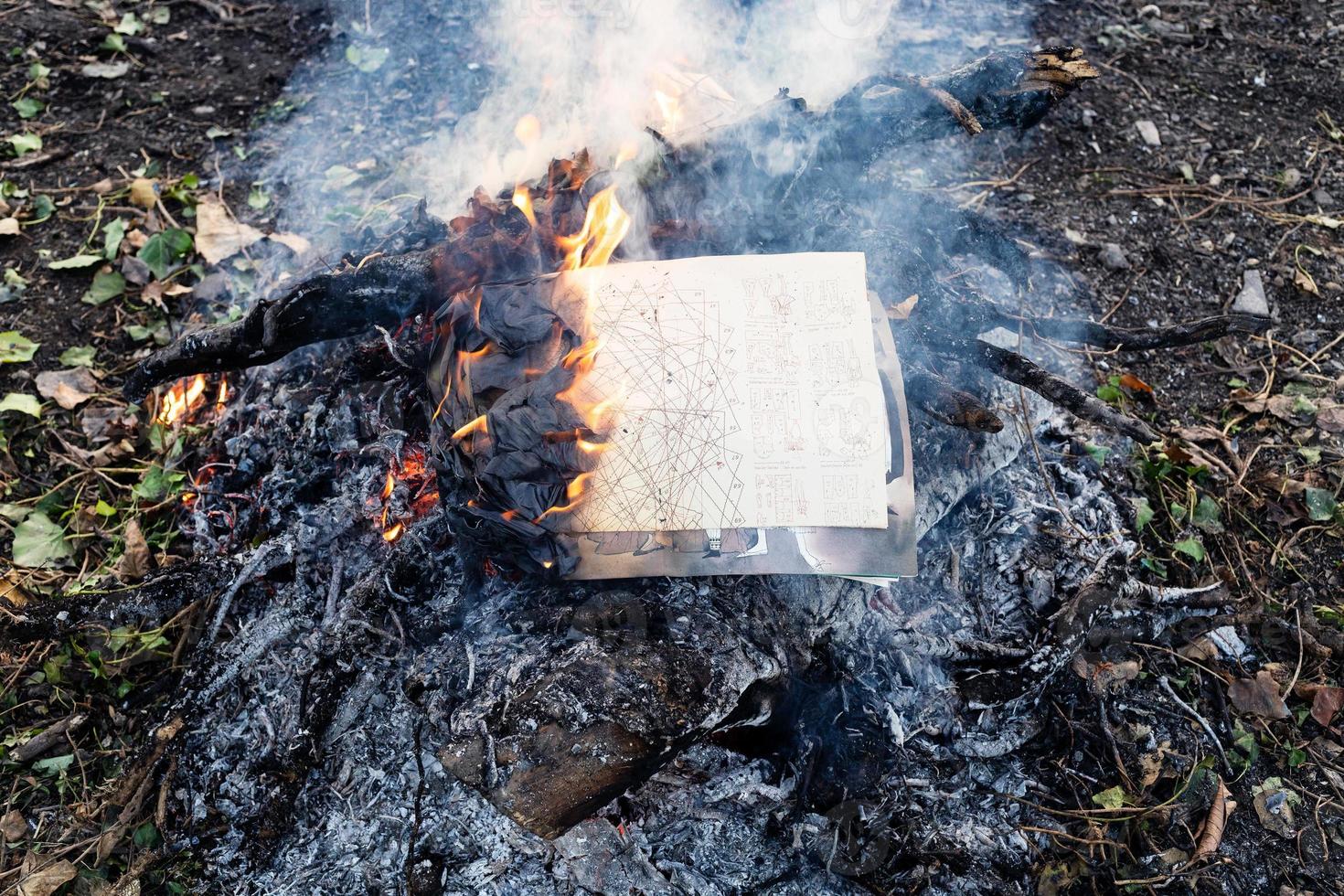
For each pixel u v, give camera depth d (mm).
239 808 1230
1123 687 1372
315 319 1195
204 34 2143
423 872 1169
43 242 1779
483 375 1119
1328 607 1466
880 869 1221
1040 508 1396
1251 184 1925
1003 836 1259
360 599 1253
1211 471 1566
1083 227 1837
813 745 1222
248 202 1837
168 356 1238
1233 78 2129
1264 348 1715
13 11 2111
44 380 1614
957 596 1330
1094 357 1682
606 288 1146
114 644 1357
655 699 1038
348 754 1227
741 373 1110
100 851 1240
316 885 1190
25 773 1315
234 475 1438
